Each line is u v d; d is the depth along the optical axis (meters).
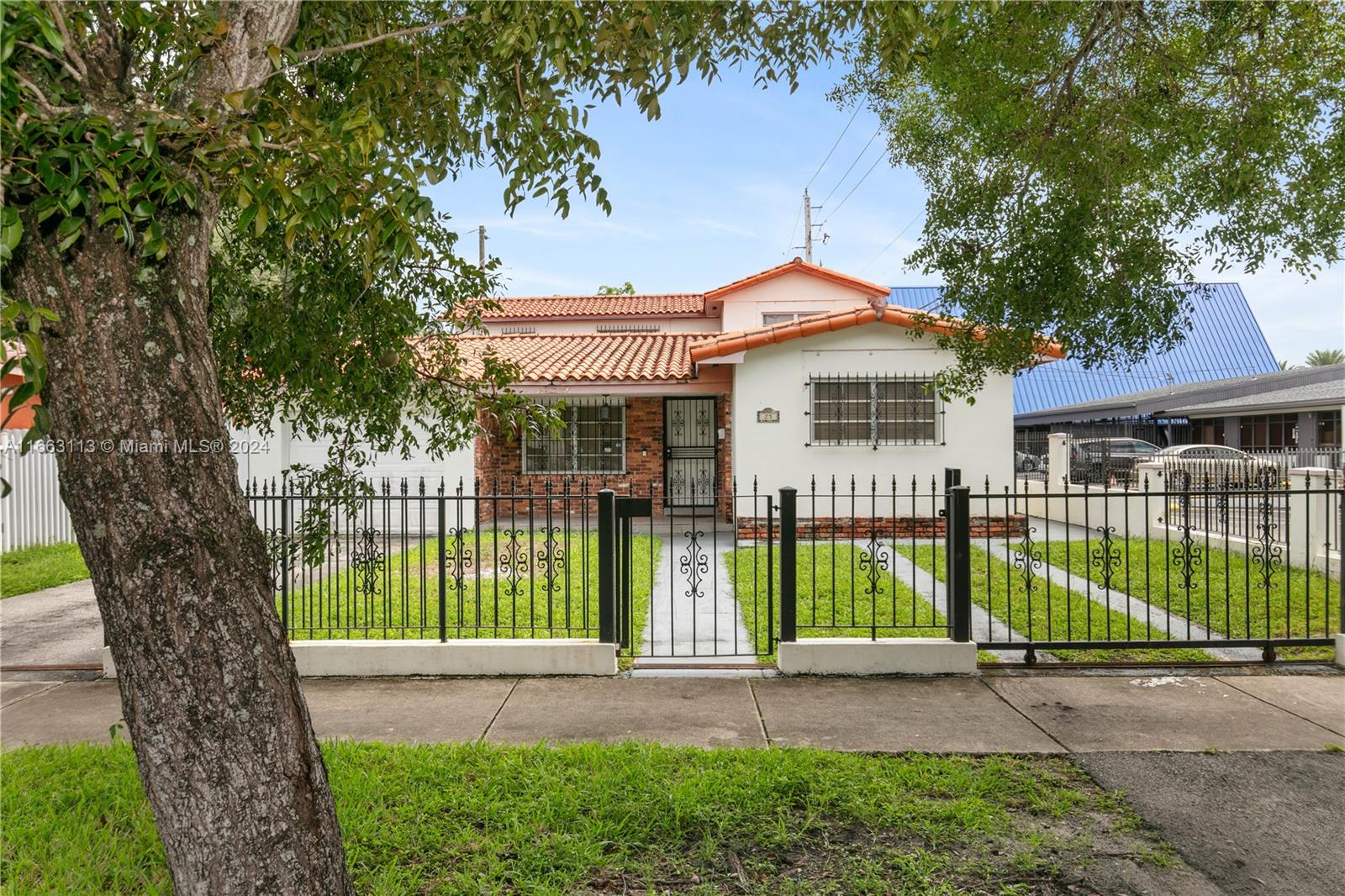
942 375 6.77
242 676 2.16
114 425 2.00
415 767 3.79
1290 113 4.79
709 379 13.54
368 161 2.15
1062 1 4.96
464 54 3.36
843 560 9.95
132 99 2.11
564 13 2.64
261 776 2.18
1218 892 2.82
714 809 3.37
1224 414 22.05
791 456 12.67
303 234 3.04
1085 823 3.31
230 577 2.16
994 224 5.71
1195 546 10.20
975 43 5.16
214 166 1.94
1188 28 5.19
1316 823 3.29
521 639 5.63
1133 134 5.36
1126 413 23.42
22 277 1.92
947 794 3.57
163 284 2.09
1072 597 7.79
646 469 15.84
